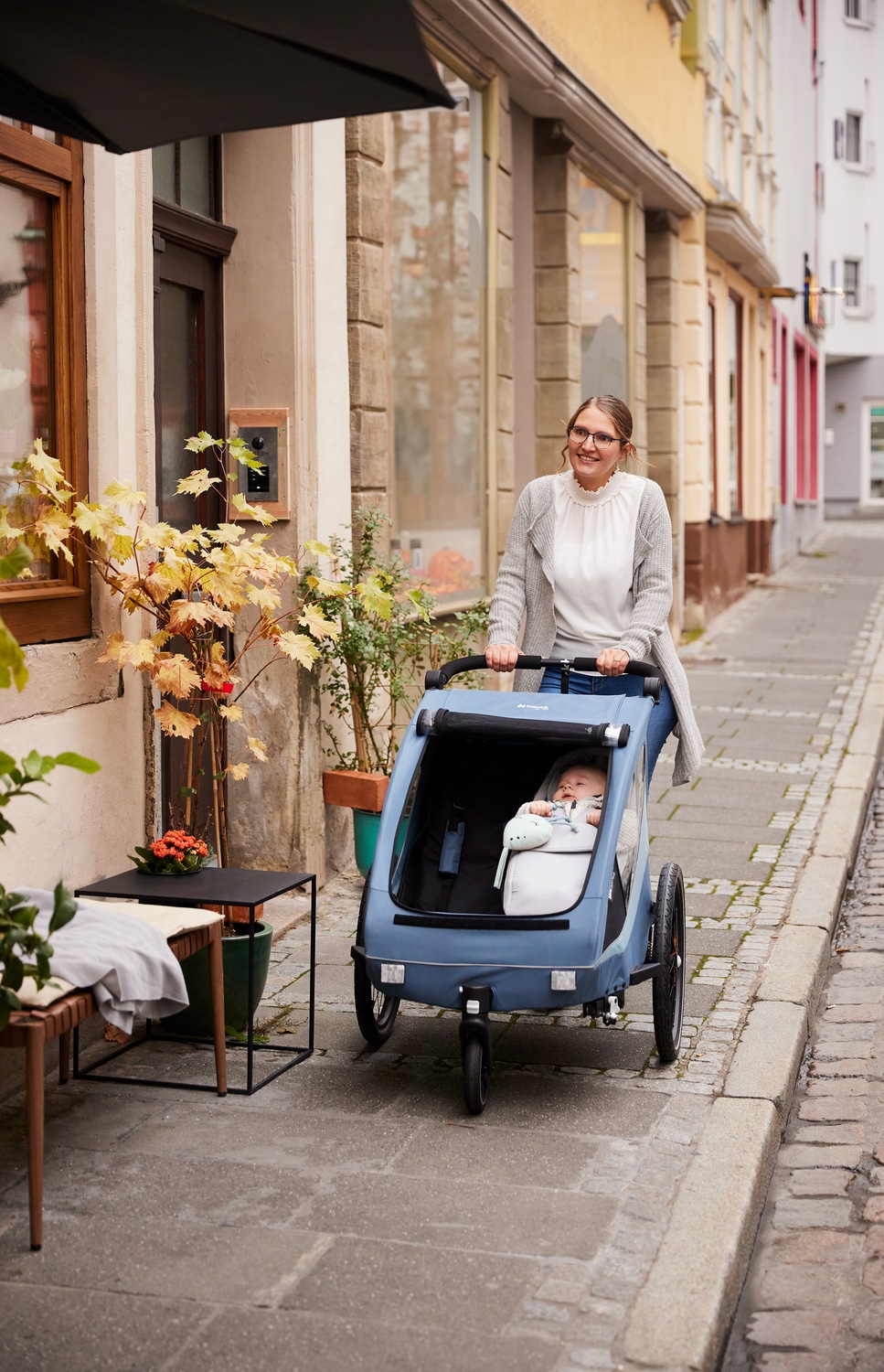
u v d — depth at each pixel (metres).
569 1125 4.23
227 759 6.54
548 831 4.31
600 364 12.37
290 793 6.50
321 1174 3.89
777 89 24.52
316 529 6.57
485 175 9.61
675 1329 3.12
